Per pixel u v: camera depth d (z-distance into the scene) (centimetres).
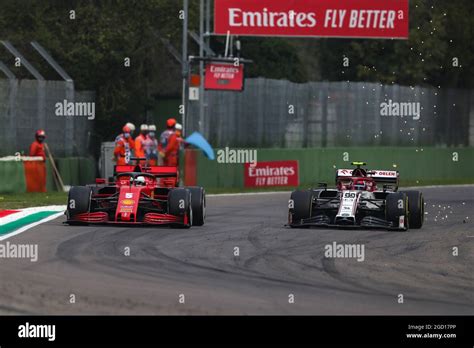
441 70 15362
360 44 15912
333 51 16600
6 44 11044
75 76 12638
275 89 12069
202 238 5638
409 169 13275
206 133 11481
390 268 4600
